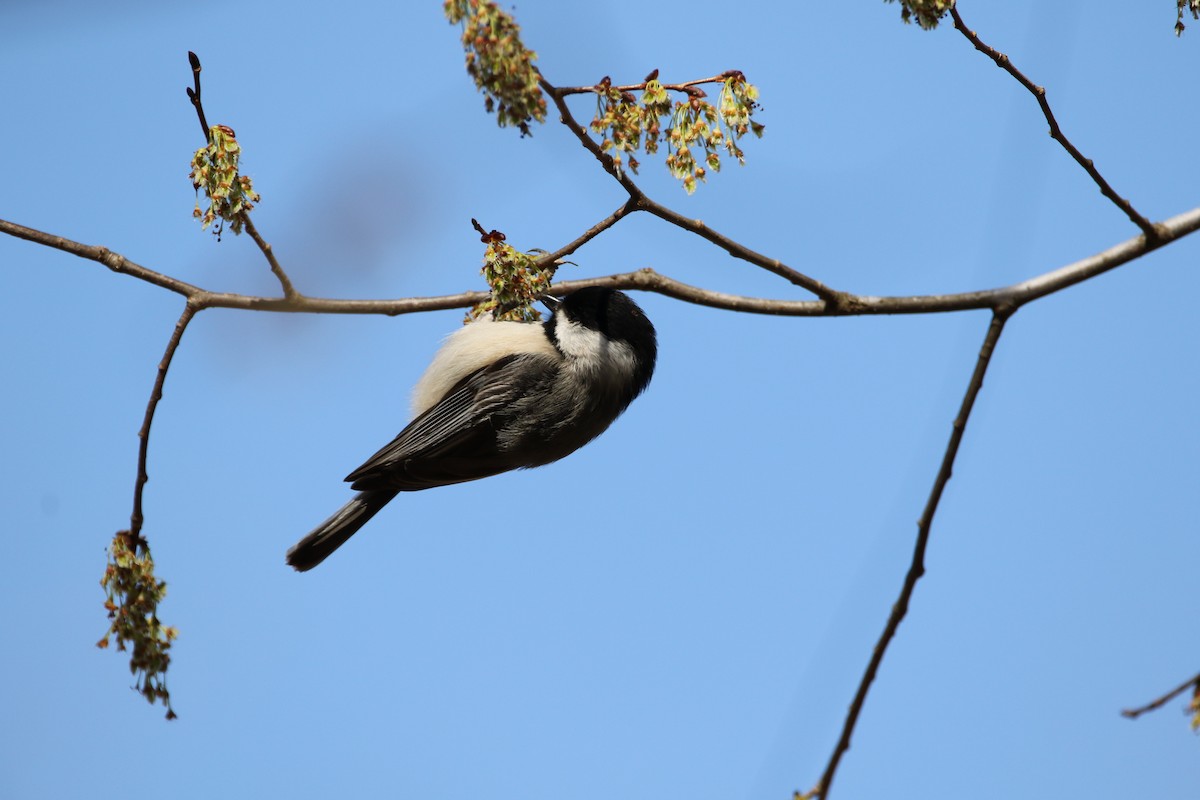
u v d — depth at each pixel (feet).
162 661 24.31
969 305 24.94
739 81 24.79
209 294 27.58
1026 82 24.67
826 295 26.53
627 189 26.48
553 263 28.89
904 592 21.52
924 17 24.50
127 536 24.54
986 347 23.88
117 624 24.14
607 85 24.73
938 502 21.93
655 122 24.66
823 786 20.66
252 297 27.63
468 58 21.85
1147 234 25.22
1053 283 24.71
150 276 28.14
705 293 27.66
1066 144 25.03
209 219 26.32
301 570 33.47
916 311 25.71
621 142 24.77
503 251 28.22
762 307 27.25
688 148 24.79
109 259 28.25
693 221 26.50
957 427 22.44
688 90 24.81
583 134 24.75
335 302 28.07
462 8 21.83
